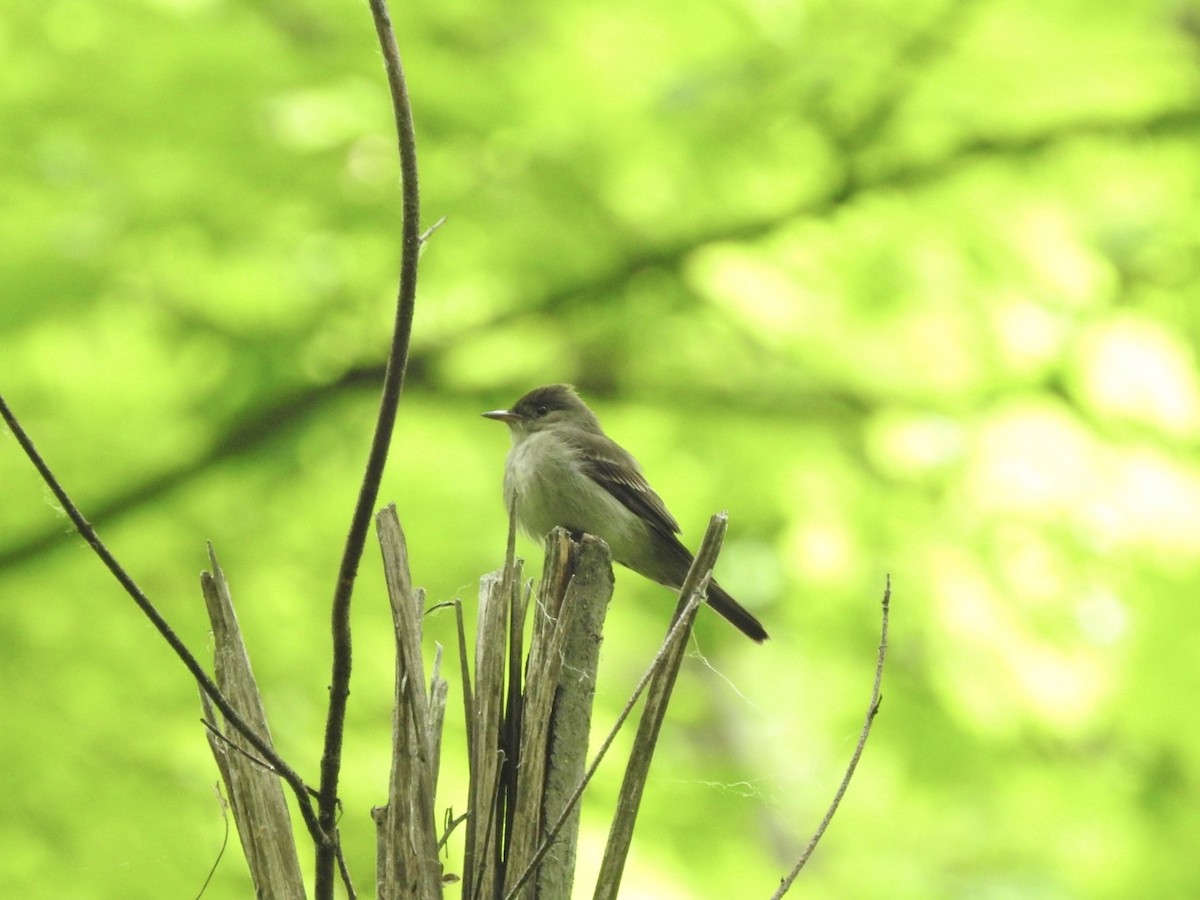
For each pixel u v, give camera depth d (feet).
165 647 36.65
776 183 42.09
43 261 38.32
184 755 34.47
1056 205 42.01
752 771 37.81
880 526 40.16
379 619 38.04
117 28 37.88
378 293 41.45
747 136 40.27
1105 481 39.81
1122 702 39.22
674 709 38.60
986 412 41.32
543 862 16.12
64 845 32.83
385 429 14.64
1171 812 39.86
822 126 40.83
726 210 42.14
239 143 38.75
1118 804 40.04
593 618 17.37
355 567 14.96
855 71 39.58
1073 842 40.04
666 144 40.16
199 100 38.29
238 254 39.83
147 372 40.42
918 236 41.55
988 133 42.16
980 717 39.34
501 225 41.01
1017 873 39.63
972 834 40.32
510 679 16.78
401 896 15.52
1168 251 41.63
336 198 39.83
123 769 34.09
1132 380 40.50
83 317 38.68
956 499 40.29
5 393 38.55
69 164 38.42
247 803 15.98
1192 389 40.55
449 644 37.27
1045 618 39.22
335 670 15.30
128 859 32.81
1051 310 41.16
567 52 40.24
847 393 42.86
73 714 35.01
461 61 39.91
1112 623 39.11
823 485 40.81
